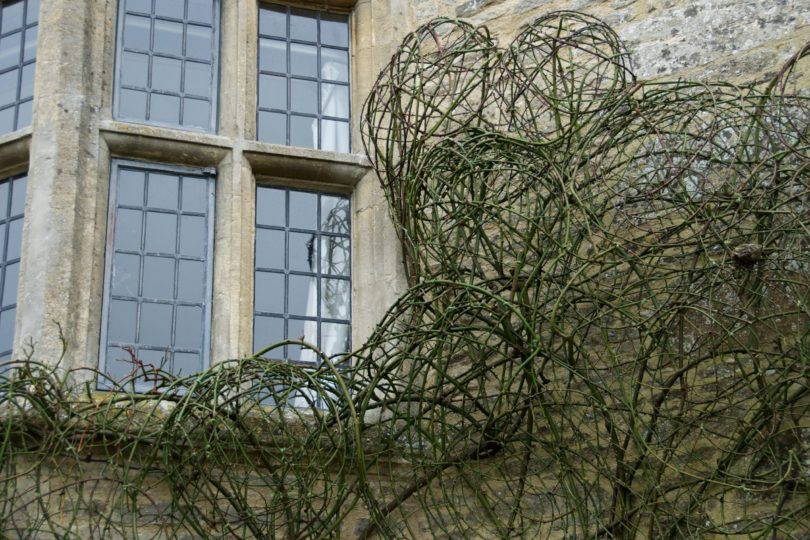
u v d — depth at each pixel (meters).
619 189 5.99
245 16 6.87
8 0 6.94
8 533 5.41
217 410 5.46
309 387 5.71
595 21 6.62
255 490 5.79
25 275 6.02
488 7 6.88
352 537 5.84
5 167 6.46
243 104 6.67
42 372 5.53
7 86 6.73
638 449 5.55
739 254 5.40
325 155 6.64
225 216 6.43
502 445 5.80
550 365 5.95
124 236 6.36
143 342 6.17
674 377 5.57
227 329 6.19
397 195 6.29
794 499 5.43
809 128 5.73
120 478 5.63
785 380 5.37
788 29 6.28
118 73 6.65
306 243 6.60
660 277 5.53
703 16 6.45
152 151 6.48
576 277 5.50
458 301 5.76
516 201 6.22
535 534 5.63
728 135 6.03
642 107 5.83
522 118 6.40
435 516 5.87
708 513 5.50
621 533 5.57
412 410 6.03
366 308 6.43
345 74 7.05
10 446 5.46
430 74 6.57
